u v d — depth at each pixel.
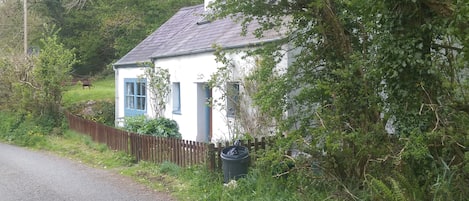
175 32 19.36
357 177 6.42
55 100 19.34
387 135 5.91
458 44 5.44
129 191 8.60
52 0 37.31
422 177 5.60
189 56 14.94
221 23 16.16
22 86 19.08
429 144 5.36
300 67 7.16
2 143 16.91
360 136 5.97
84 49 35.66
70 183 9.40
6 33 36.91
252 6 7.21
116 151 13.02
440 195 5.06
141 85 17.98
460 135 5.22
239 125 11.40
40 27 36.78
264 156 7.37
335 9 6.64
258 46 8.88
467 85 5.59
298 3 6.96
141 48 19.98
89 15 36.56
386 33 5.46
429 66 5.23
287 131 7.31
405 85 5.45
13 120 18.72
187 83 15.11
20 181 9.66
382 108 5.91
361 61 5.93
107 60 37.78
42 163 12.09
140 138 11.88
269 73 7.48
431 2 5.04
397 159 5.29
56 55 19.33
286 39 7.41
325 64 7.04
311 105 7.06
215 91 13.34
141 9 33.31
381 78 5.78
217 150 9.05
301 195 6.61
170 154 10.62
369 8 5.58
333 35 6.75
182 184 8.86
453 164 5.32
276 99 7.12
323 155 6.66
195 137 14.71
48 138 16.77
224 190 7.76
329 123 6.27
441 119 5.32
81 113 21.70
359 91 6.17
